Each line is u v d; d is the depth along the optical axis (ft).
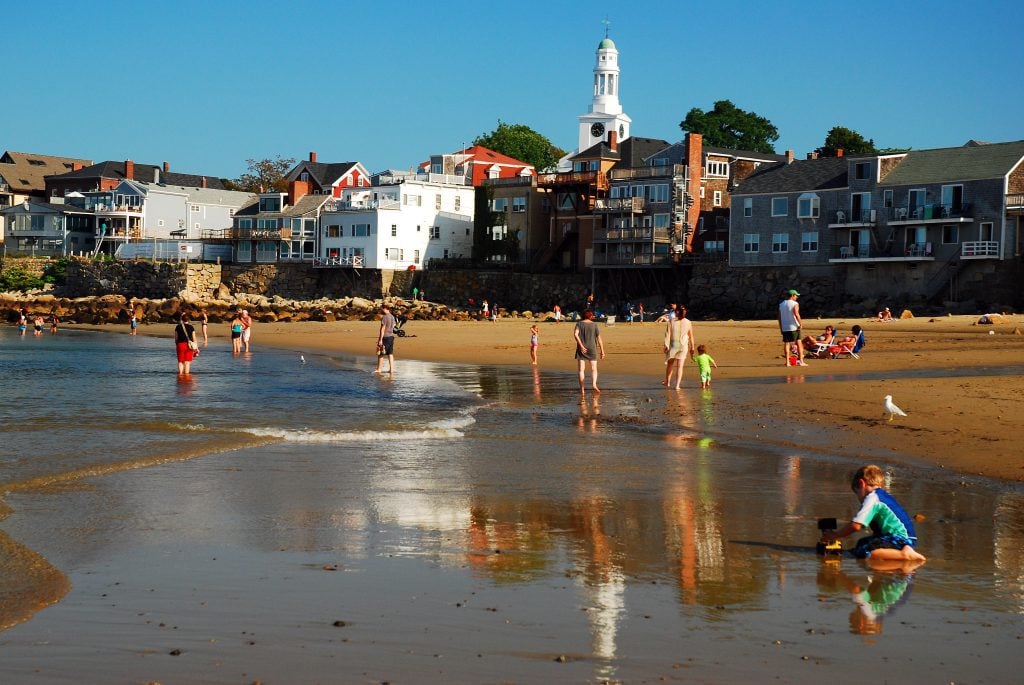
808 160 294.87
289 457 55.42
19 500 43.01
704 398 81.82
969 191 249.55
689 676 23.03
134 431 65.10
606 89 487.61
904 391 80.33
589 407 79.46
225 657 23.94
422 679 22.66
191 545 35.35
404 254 373.40
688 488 46.75
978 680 23.02
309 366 134.31
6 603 28.12
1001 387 82.23
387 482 48.08
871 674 23.30
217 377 114.32
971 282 248.52
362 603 28.43
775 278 287.28
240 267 389.80
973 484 47.16
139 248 412.77
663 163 342.03
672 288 319.88
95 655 24.00
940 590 30.12
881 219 265.54
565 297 339.98
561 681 22.62
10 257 425.28
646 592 29.71
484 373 118.21
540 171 520.01
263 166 575.79
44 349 179.73
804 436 62.34
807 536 37.22
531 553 34.47
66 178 476.13
